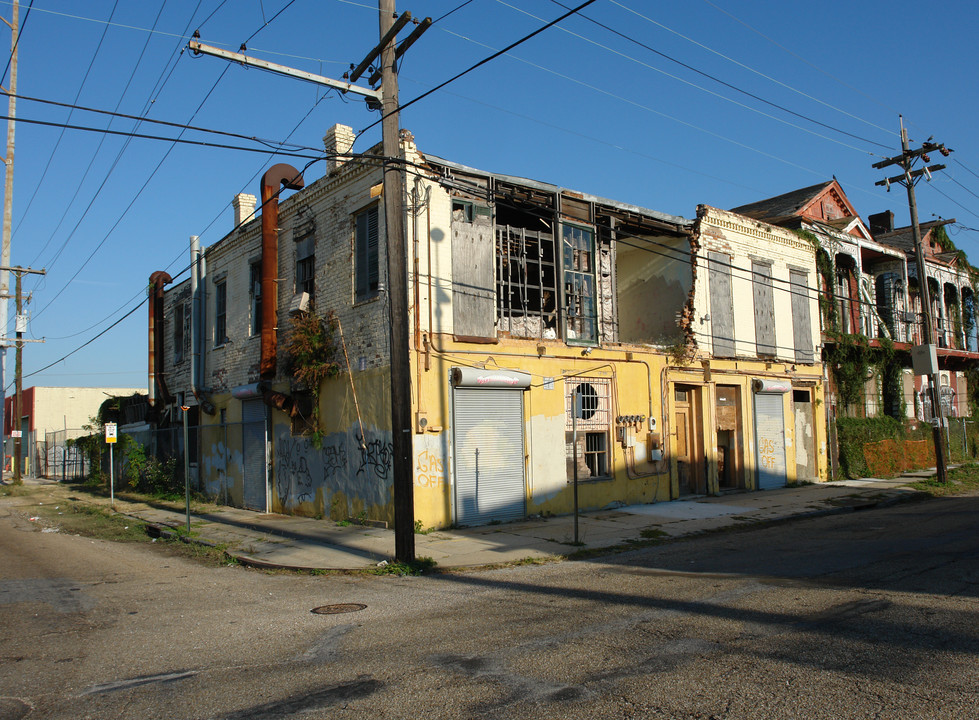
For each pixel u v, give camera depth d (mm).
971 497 18141
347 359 15133
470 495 14203
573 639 6102
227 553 11875
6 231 30375
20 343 32250
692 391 19453
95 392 47656
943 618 6457
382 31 10570
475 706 4605
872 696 4629
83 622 7137
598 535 12898
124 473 26297
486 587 8766
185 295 23828
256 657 5828
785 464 21422
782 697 4641
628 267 20781
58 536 14789
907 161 22000
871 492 19438
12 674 5480
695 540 12648
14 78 26203
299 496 16672
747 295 20891
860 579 8328
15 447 31812
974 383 32062
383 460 13914
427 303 13969
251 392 18312
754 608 7031
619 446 17156
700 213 19766
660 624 6523
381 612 7426
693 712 4430
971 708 4410
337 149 16000
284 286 17812
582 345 16547
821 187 26328
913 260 28547
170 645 6234
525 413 15312
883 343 25266
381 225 14430
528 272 16109
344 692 4930
